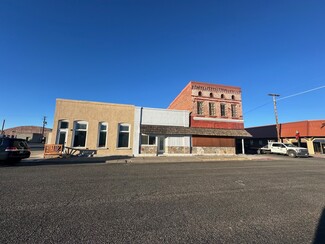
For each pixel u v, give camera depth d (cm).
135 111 2144
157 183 743
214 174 965
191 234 344
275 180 831
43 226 367
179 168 1179
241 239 328
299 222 402
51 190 620
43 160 1512
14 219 397
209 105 2470
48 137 2091
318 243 317
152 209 466
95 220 398
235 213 447
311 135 3206
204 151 2288
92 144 1942
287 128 3622
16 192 590
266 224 390
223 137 2395
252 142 4369
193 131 2256
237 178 866
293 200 550
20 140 1277
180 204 504
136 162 1530
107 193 596
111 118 2050
